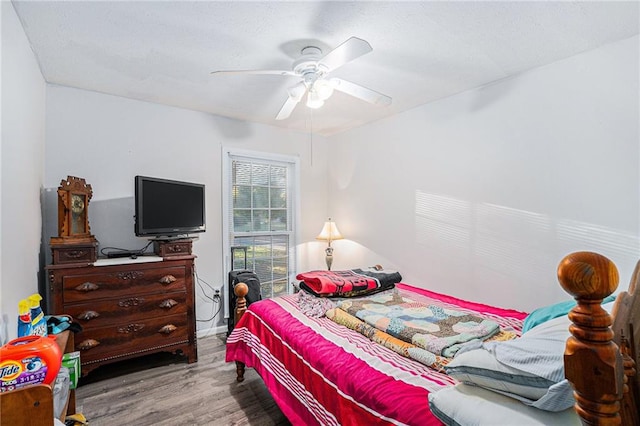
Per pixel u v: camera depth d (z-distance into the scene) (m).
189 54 2.09
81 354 2.22
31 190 1.99
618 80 1.89
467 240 2.66
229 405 2.05
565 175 2.10
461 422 0.85
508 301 2.39
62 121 2.58
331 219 4.21
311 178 4.14
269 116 3.42
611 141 1.91
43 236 2.39
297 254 4.02
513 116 2.37
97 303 2.29
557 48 1.99
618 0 1.55
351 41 1.56
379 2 1.57
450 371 1.00
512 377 0.83
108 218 2.77
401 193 3.25
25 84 1.82
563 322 0.99
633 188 1.84
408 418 1.00
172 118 3.11
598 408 0.53
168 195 2.74
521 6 1.60
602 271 0.52
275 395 1.76
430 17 1.69
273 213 3.88
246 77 2.44
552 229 2.16
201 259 3.26
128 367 2.58
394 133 3.33
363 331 1.67
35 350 0.99
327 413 1.33
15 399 0.84
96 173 2.72
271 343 1.90
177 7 1.61
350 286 2.27
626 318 0.64
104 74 2.39
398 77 2.44
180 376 2.43
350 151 3.92
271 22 1.74
